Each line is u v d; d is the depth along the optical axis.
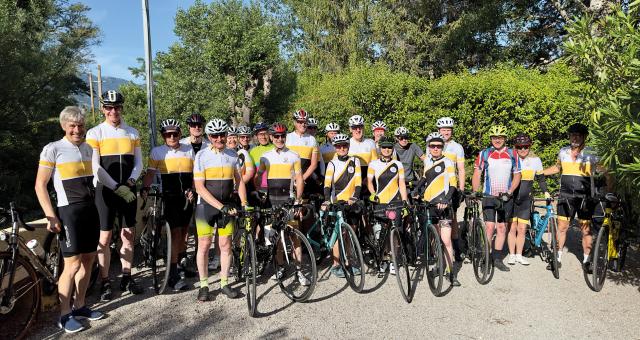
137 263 5.60
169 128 4.88
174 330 3.78
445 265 4.86
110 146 4.39
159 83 18.94
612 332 3.73
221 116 18.14
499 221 5.33
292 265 4.60
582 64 4.63
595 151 4.97
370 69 12.52
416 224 5.07
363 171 6.04
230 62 17.98
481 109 9.82
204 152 4.46
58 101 11.57
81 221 3.64
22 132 10.39
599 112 4.24
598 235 4.64
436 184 5.07
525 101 9.59
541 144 9.85
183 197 4.89
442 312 4.15
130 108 24.69
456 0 19.05
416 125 10.22
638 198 4.45
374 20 20.14
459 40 17.78
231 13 18.72
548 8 18.56
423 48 19.92
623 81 4.30
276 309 4.23
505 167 5.24
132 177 4.43
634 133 3.61
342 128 11.28
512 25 18.75
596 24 5.16
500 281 4.98
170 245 4.52
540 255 5.83
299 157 5.28
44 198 3.46
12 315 3.89
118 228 5.43
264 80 20.61
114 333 3.71
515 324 3.90
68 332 3.67
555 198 5.62
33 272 3.61
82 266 3.83
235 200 4.88
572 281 4.98
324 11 22.14
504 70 11.82
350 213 5.38
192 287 4.83
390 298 4.50
